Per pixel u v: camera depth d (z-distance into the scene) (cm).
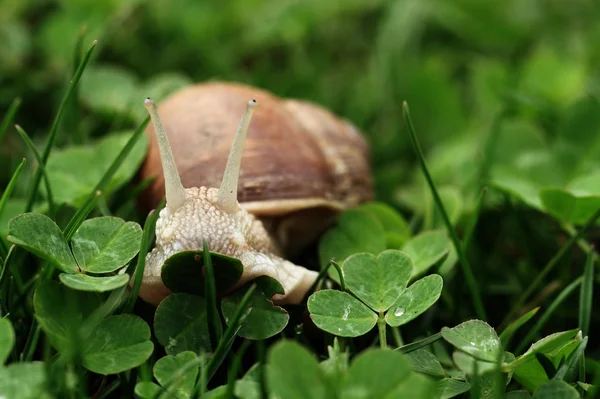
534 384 29
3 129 34
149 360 29
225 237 31
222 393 27
